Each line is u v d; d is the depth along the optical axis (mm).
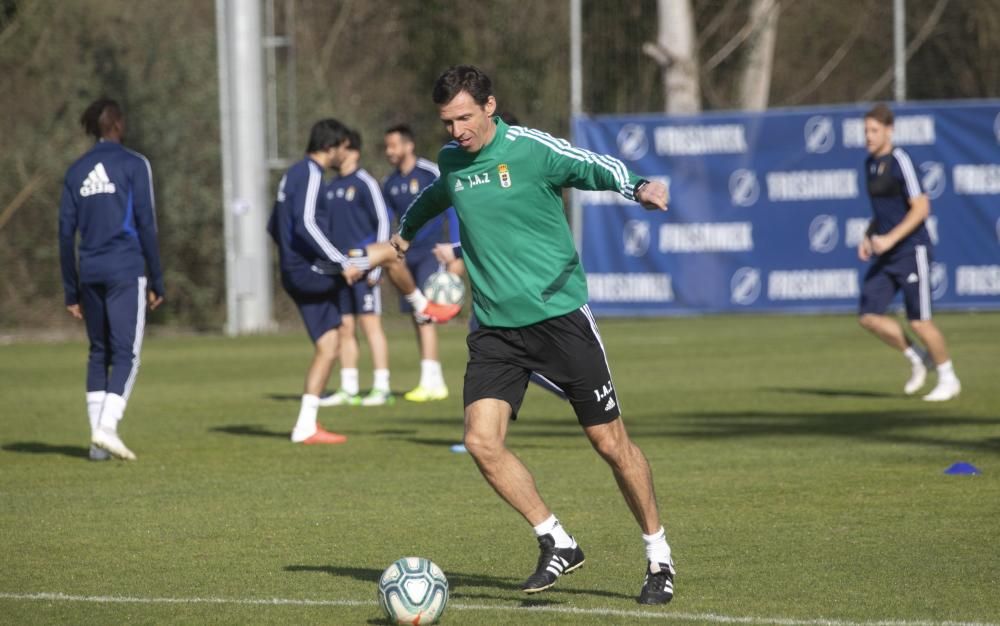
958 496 27188
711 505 26609
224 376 56688
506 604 19078
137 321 33688
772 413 41500
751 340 69688
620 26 83688
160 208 83688
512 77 93812
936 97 82688
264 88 79625
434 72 95562
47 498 28312
